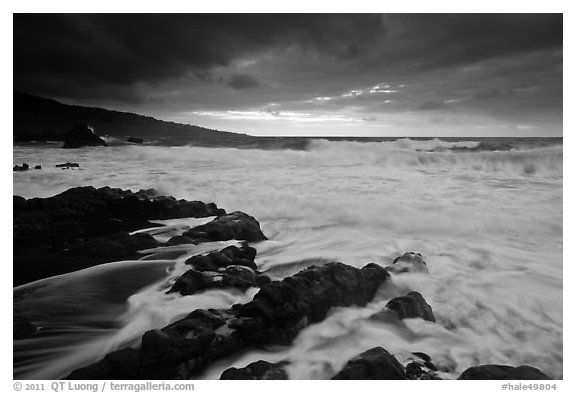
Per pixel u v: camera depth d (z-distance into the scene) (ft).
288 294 14.82
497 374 11.70
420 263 20.42
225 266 19.85
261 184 43.14
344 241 26.27
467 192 37.63
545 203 32.86
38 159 68.39
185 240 24.79
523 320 15.94
